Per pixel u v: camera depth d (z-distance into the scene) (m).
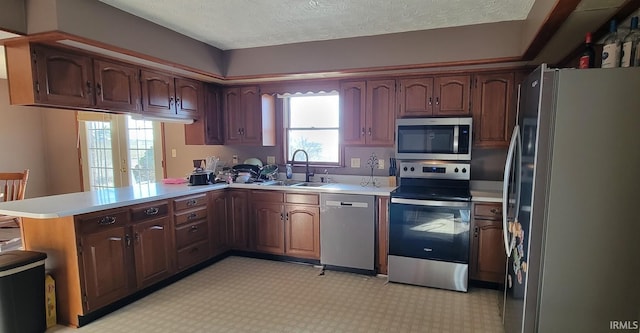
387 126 3.59
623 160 1.53
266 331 2.44
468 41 2.92
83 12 2.34
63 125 5.66
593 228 1.59
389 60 3.18
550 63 2.96
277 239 3.84
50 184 5.86
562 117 1.58
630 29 1.69
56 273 2.53
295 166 4.32
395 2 2.40
